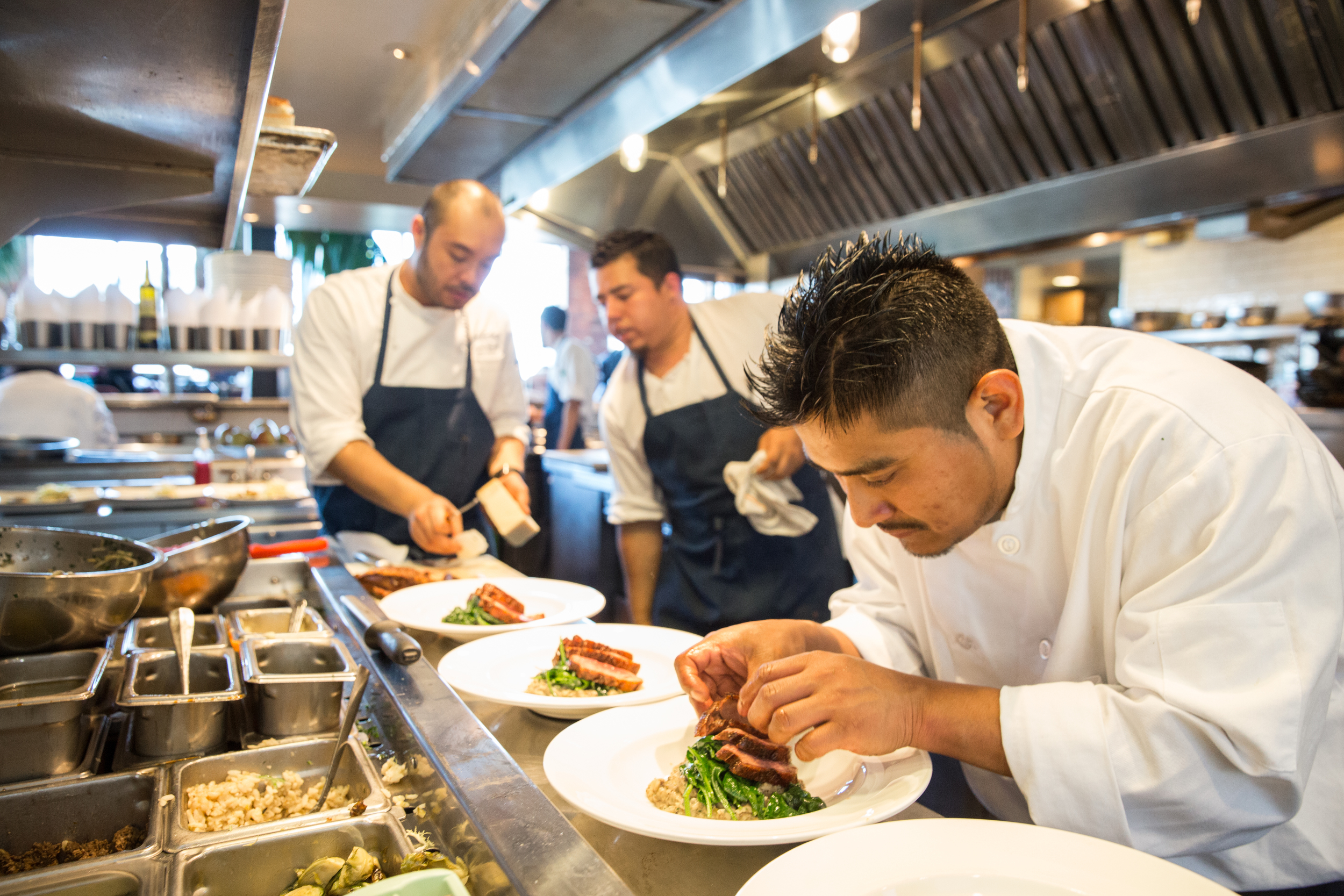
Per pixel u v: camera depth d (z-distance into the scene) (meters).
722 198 4.65
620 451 2.75
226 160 1.44
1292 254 5.40
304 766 1.08
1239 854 1.00
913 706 0.95
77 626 1.28
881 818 0.85
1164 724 0.83
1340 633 0.84
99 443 4.84
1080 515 1.07
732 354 2.54
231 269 4.71
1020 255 3.71
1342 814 1.00
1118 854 0.77
